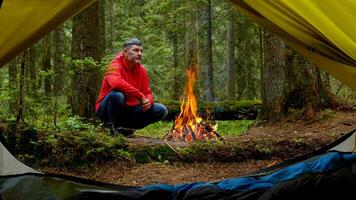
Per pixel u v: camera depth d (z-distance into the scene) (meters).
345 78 3.70
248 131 7.25
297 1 3.31
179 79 13.59
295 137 6.14
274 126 7.48
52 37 12.52
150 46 12.24
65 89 6.70
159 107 6.78
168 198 3.78
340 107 7.83
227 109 8.84
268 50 7.88
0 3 3.21
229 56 15.38
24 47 3.50
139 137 6.72
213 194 3.68
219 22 16.70
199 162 5.69
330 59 3.67
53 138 5.27
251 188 3.75
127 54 6.57
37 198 3.68
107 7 14.75
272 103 7.78
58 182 3.90
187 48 10.59
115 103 6.41
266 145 5.89
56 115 5.73
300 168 3.96
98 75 6.96
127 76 6.58
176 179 5.07
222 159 5.73
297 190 3.32
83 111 6.83
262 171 4.42
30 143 5.25
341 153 4.03
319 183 3.32
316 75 7.89
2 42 3.40
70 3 3.38
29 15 3.33
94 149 5.34
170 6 11.95
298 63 7.81
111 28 13.84
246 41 14.79
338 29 3.27
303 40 3.59
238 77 15.70
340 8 3.24
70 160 5.29
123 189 3.96
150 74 13.20
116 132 6.10
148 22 12.24
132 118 6.68
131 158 5.57
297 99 7.74
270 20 3.61
